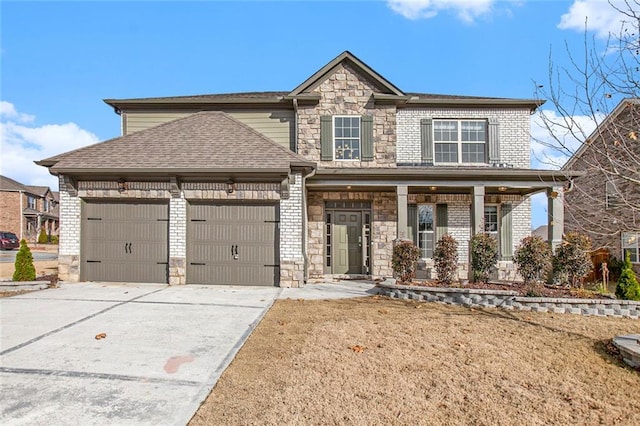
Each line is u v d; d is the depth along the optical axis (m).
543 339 5.57
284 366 4.40
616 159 5.13
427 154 12.47
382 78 12.00
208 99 12.38
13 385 3.86
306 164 9.57
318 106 12.13
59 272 9.93
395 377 4.13
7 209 36.47
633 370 4.48
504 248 12.72
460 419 3.30
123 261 10.01
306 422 3.20
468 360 4.66
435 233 12.76
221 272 9.88
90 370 4.26
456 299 7.91
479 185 10.66
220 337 5.45
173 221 9.82
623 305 7.19
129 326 5.95
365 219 12.41
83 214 10.03
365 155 11.99
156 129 11.12
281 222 9.75
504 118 12.73
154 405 3.48
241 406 3.47
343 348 5.01
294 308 7.30
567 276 8.62
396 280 9.28
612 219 6.40
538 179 10.48
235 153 9.98
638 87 4.75
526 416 3.37
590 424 3.26
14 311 6.86
